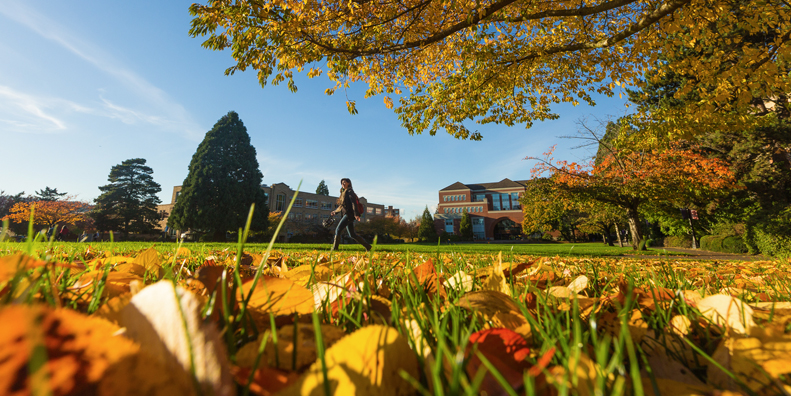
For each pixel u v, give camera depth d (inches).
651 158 599.5
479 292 28.0
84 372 7.1
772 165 616.4
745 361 15.9
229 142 1376.7
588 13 238.5
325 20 243.8
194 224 1228.5
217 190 1282.0
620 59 313.4
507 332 17.9
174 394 9.1
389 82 375.6
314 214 2036.2
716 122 309.6
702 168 587.2
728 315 23.5
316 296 30.6
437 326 19.7
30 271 19.6
